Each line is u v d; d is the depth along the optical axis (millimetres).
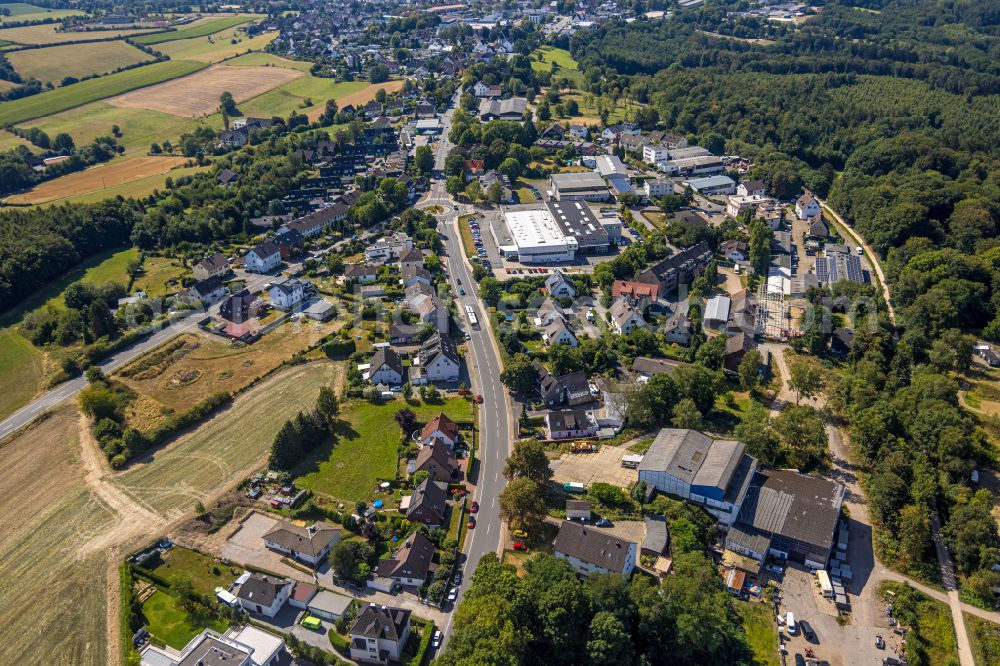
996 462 137500
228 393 157875
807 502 120750
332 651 100750
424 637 100750
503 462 138125
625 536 118625
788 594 110062
